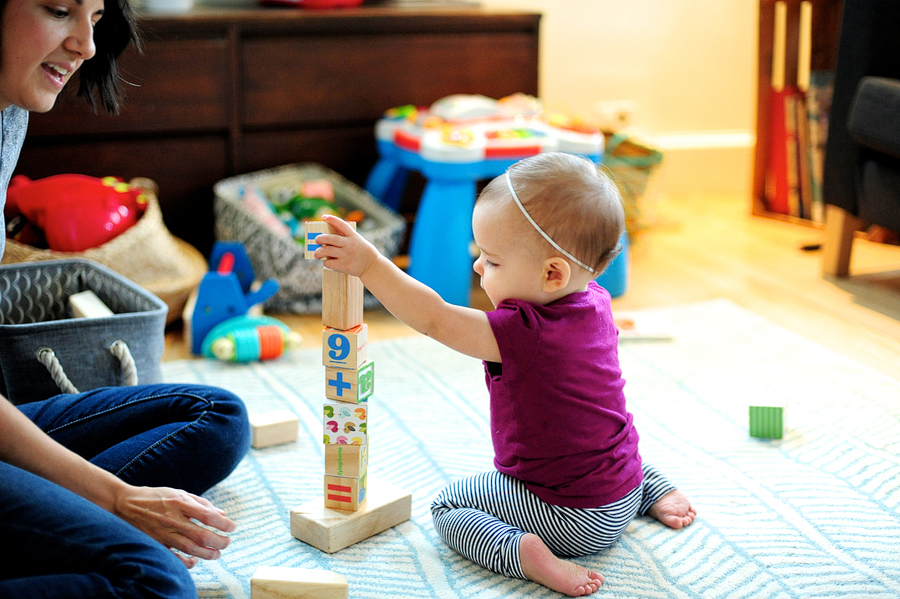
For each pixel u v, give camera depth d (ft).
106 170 6.99
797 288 7.19
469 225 6.69
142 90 6.88
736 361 5.75
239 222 6.74
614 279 6.89
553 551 3.63
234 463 3.78
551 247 3.39
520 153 6.63
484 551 3.51
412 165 7.06
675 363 5.73
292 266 6.62
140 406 3.72
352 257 3.27
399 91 7.73
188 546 3.02
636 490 3.68
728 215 9.32
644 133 9.75
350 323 3.44
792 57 8.75
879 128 6.17
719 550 3.68
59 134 6.73
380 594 3.35
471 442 4.67
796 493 4.15
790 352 5.88
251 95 7.27
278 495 4.08
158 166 7.15
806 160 8.74
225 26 6.97
